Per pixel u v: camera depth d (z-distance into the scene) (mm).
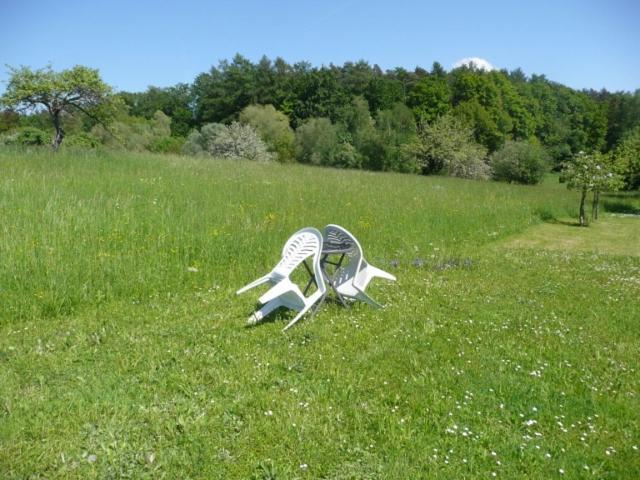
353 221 12930
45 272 7336
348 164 52156
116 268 7773
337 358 5781
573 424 4617
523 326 7031
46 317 6730
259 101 66375
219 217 11266
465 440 4305
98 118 25734
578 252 13492
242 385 5035
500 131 65875
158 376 5156
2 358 5461
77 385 4941
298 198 15070
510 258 11984
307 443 4180
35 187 12078
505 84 70875
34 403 4559
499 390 5164
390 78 84625
